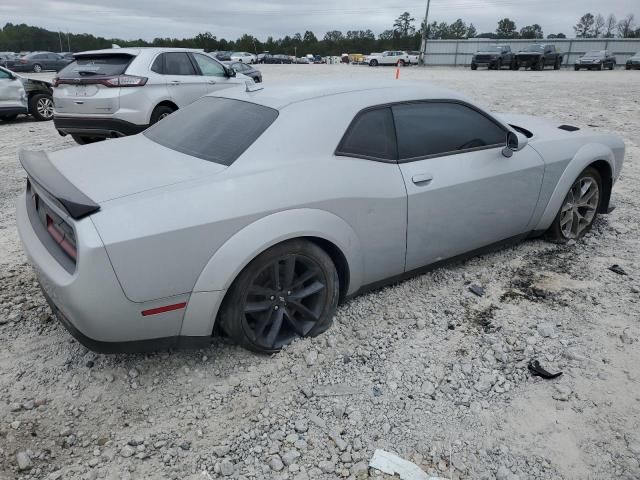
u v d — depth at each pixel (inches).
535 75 1182.3
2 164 307.7
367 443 98.7
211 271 104.6
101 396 109.7
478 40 2043.6
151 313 101.6
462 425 102.9
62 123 334.0
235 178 109.9
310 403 108.3
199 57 375.6
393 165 132.6
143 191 103.5
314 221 115.6
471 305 144.8
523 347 125.7
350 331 132.1
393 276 141.0
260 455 95.9
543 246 183.2
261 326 118.2
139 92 325.7
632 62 1529.3
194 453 96.1
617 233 195.8
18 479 90.0
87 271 93.9
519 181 158.9
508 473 91.6
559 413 105.6
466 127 149.9
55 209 104.4
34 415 104.2
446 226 144.5
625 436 99.6
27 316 137.5
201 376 115.4
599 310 141.6
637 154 324.2
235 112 131.3
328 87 135.5
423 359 121.9
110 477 90.7
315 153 120.5
